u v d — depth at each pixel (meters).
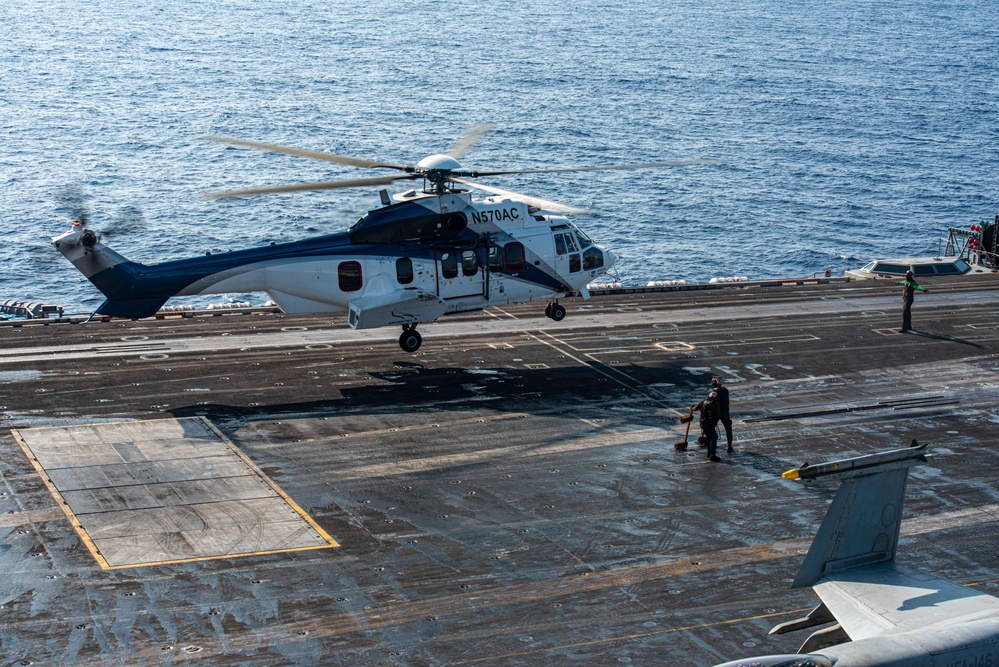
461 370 37.12
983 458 30.95
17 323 40.97
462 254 36.38
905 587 17.25
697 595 22.73
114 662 19.52
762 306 47.28
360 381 35.66
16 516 25.20
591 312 45.19
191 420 31.69
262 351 38.53
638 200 93.19
